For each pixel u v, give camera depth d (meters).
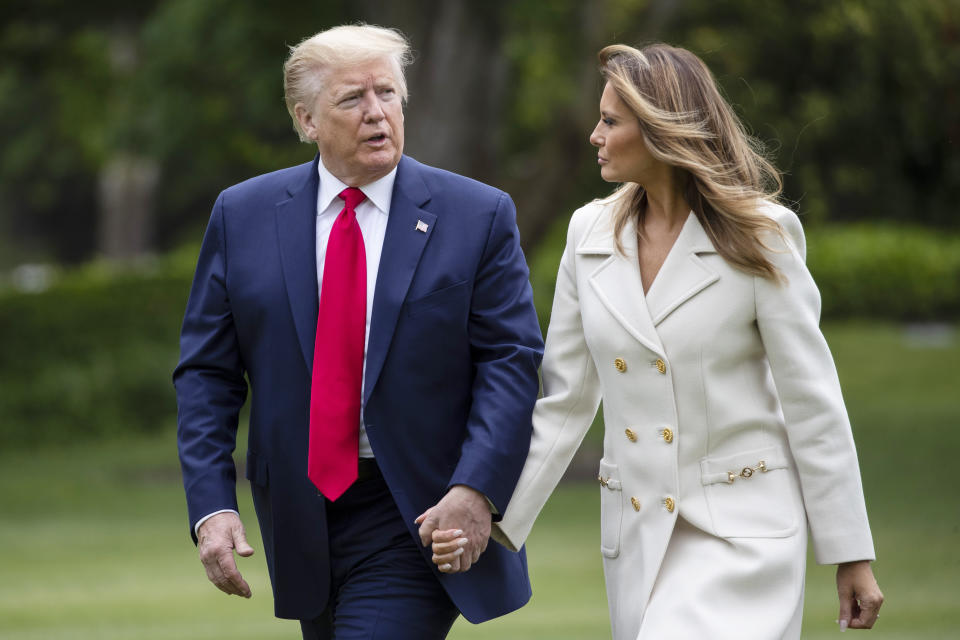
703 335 10.16
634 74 10.23
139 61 58.19
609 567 10.72
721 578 10.00
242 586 10.90
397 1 40.19
